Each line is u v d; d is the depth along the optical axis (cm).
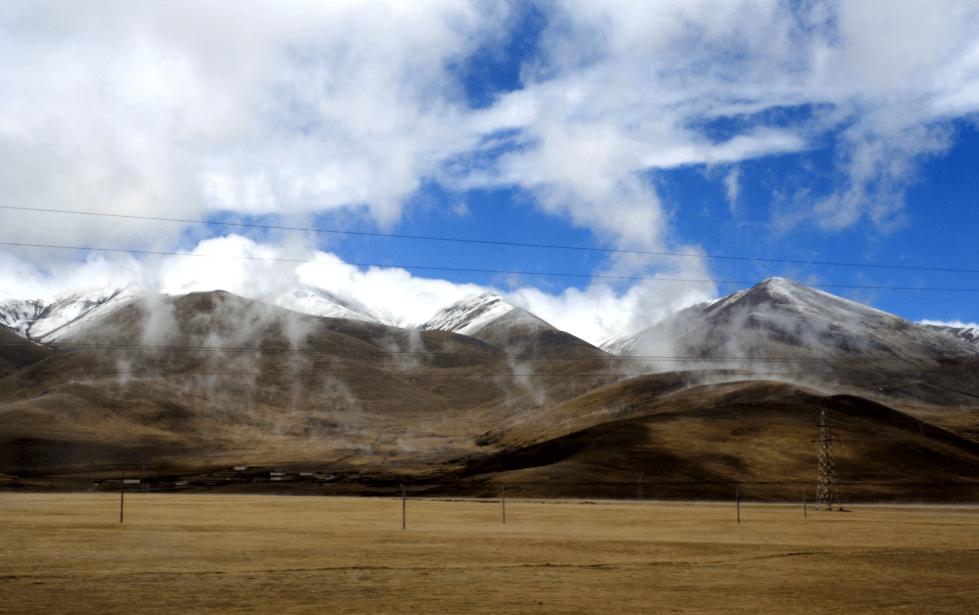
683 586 3572
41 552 4688
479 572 3975
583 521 8012
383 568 4106
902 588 3569
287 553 4812
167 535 5972
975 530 7369
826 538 6375
